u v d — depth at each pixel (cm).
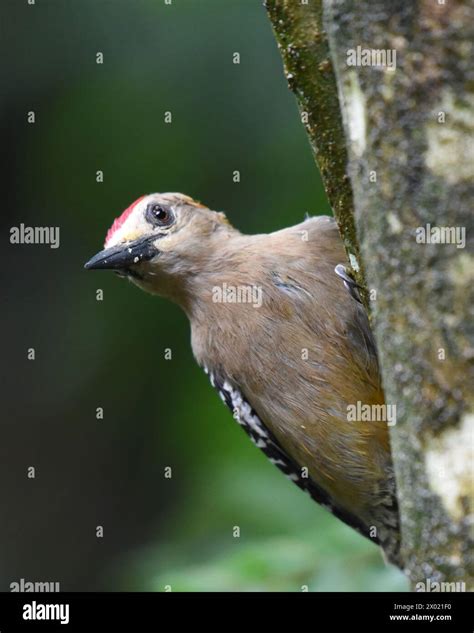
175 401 1791
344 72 546
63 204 1747
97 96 1647
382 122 519
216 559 1188
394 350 518
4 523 1970
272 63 1557
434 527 504
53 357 1883
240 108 1575
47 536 1972
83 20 1642
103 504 1956
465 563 492
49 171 1709
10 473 1959
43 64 1661
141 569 1344
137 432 1878
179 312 1817
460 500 495
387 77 515
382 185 520
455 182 495
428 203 502
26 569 1967
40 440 1933
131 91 1619
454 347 493
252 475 1400
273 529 1313
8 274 1864
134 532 1956
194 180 1602
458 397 493
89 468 1950
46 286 1862
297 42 645
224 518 1345
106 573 1950
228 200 1585
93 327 1842
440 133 499
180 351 1814
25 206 1773
